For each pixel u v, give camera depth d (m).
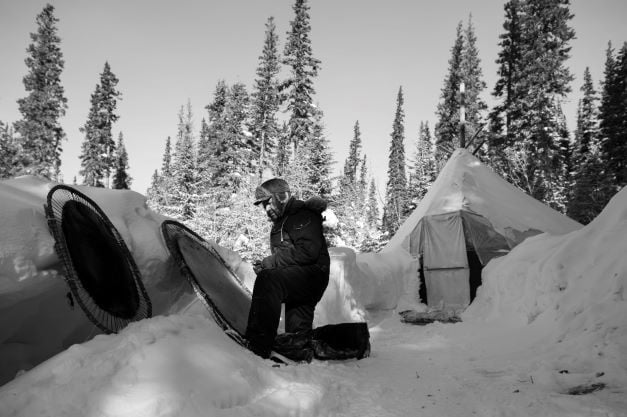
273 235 3.89
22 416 1.69
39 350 2.74
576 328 4.10
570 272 4.95
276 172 26.20
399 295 8.14
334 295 6.49
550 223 9.45
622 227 4.75
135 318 3.06
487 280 7.21
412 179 38.31
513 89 31.58
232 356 2.57
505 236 8.45
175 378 2.06
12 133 36.41
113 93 44.56
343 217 35.25
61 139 37.75
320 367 3.37
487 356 4.19
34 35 37.06
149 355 2.15
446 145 35.72
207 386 2.13
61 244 2.57
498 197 9.74
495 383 3.13
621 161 32.06
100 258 2.96
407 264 8.61
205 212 24.12
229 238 21.81
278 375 2.73
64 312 2.79
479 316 6.66
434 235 8.69
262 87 36.28
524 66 30.98
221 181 32.66
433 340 5.49
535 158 29.17
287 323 3.74
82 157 43.72
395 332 6.44
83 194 3.25
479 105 36.78
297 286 3.53
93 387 1.88
